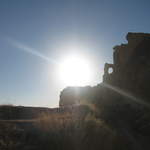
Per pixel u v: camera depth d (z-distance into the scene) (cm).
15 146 1456
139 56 3744
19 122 2186
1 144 1457
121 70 3869
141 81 2953
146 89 2762
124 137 1484
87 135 1496
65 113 2698
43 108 3862
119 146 1377
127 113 2134
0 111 3409
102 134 1484
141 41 4031
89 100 3928
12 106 3806
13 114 3319
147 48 3859
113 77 4053
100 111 2378
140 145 1401
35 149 1420
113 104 2750
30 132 1714
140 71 3219
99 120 1788
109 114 2155
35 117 3064
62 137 1513
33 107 3938
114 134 1477
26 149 1413
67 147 1418
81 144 1432
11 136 1662
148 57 3509
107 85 3866
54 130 1656
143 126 1684
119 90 3297
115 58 4397
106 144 1400
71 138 1492
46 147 1441
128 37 4259
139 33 4138
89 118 1795
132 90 3041
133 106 2367
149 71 2962
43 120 1955
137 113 2059
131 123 1825
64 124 1752
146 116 1869
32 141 1554
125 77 3556
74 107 3166
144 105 2306
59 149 1412
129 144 1404
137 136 1535
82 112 2520
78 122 1719
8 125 1961
